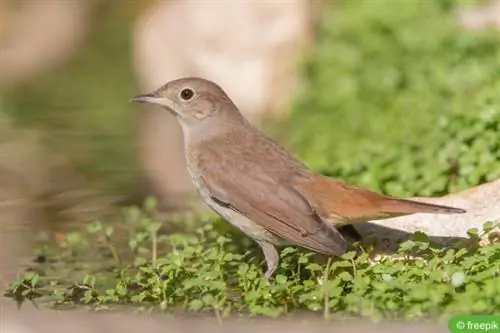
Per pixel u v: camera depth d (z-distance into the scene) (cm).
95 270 1391
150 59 2203
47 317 1194
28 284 1314
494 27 2272
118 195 1730
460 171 1459
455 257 1199
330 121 1998
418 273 1177
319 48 2270
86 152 1933
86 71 2484
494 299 1112
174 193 1741
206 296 1190
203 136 1336
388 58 2198
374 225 1325
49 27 2664
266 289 1186
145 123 2084
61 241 1505
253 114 2116
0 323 1171
